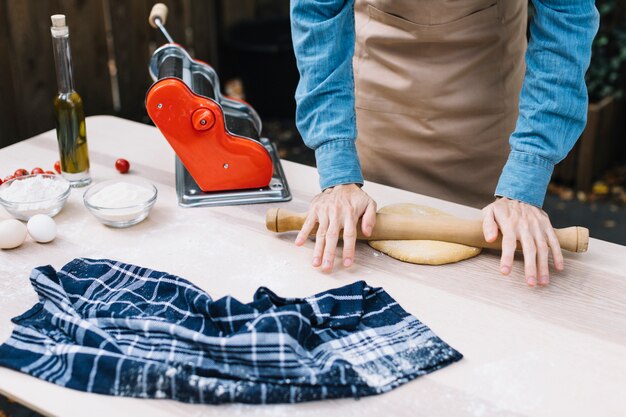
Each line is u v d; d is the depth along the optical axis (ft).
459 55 5.19
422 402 3.14
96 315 3.58
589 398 3.18
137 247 4.33
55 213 4.67
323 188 4.52
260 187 4.95
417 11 5.04
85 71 10.01
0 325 3.64
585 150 10.72
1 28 8.73
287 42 12.80
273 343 3.26
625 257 4.25
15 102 9.15
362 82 5.65
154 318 3.58
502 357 3.42
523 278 4.05
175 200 4.88
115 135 5.87
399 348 3.43
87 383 3.21
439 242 4.27
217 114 4.63
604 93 10.89
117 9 10.32
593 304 3.82
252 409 3.11
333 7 4.50
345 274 4.07
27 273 4.08
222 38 12.51
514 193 4.21
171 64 4.85
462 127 5.43
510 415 3.08
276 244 4.37
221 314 3.49
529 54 4.35
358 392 3.15
